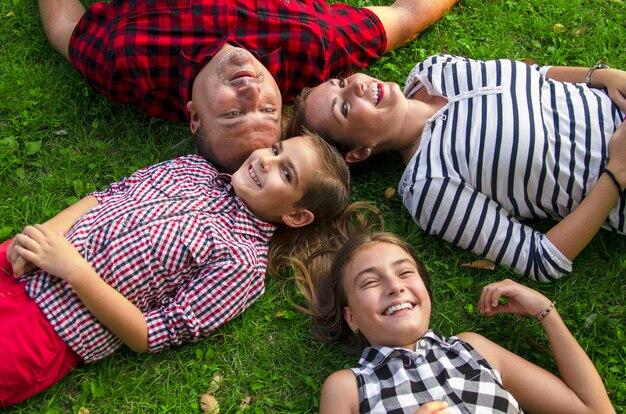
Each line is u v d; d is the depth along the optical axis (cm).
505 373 240
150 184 274
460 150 275
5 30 319
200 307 256
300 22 302
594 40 338
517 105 275
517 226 275
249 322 268
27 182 290
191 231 262
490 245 274
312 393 254
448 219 275
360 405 226
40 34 322
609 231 287
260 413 248
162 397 250
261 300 274
